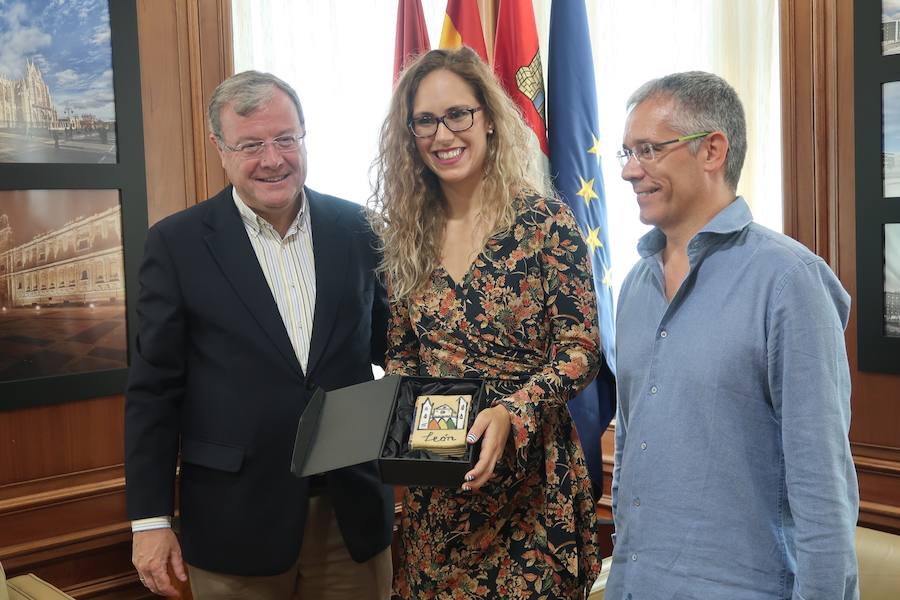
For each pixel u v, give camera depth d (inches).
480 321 69.0
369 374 80.4
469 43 120.7
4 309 102.7
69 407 108.5
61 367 107.0
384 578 82.6
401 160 71.8
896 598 75.9
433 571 70.6
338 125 132.4
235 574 75.1
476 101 69.0
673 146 52.6
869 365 103.5
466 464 59.9
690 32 123.0
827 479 47.4
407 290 71.6
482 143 69.5
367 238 81.0
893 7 98.3
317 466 62.1
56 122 104.7
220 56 116.6
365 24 134.1
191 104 114.6
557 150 111.9
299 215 78.7
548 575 68.3
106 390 110.0
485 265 69.1
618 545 58.4
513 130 70.7
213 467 74.0
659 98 53.3
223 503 74.5
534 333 69.1
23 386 104.0
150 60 111.5
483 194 69.9
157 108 112.3
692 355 52.5
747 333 50.5
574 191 110.8
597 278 110.2
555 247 68.3
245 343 74.5
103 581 111.3
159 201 113.3
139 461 75.1
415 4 120.8
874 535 79.3
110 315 110.1
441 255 71.8
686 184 53.1
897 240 100.7
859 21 100.6
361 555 77.8
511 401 64.4
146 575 75.1
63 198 105.7
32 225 103.7
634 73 130.2
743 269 51.6
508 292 68.6
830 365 48.3
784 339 48.9
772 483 50.9
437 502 70.0
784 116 108.2
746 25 117.4
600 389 108.0
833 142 104.4
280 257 77.5
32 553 105.6
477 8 121.6
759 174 117.8
